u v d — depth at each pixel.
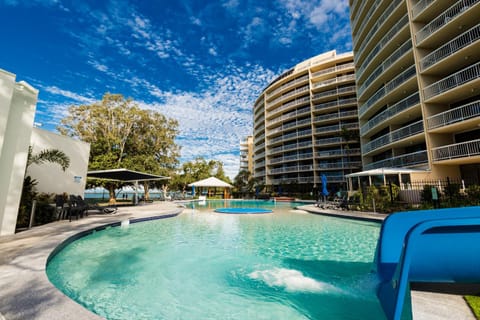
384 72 17.50
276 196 31.95
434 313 2.19
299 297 3.22
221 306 2.96
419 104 13.57
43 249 4.10
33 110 6.24
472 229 2.21
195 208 16.97
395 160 16.03
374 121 19.14
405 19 15.47
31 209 6.77
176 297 3.21
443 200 9.56
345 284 3.65
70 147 10.84
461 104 12.71
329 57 35.41
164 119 26.62
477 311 2.20
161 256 5.15
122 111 21.95
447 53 12.70
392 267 3.27
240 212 13.29
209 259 4.98
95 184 18.38
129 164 19.83
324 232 7.76
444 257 2.24
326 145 31.73
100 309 2.87
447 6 13.10
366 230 8.05
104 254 5.12
